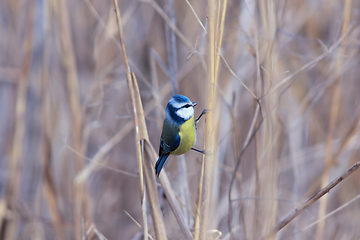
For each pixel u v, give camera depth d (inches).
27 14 388.5
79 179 361.1
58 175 440.1
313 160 436.8
